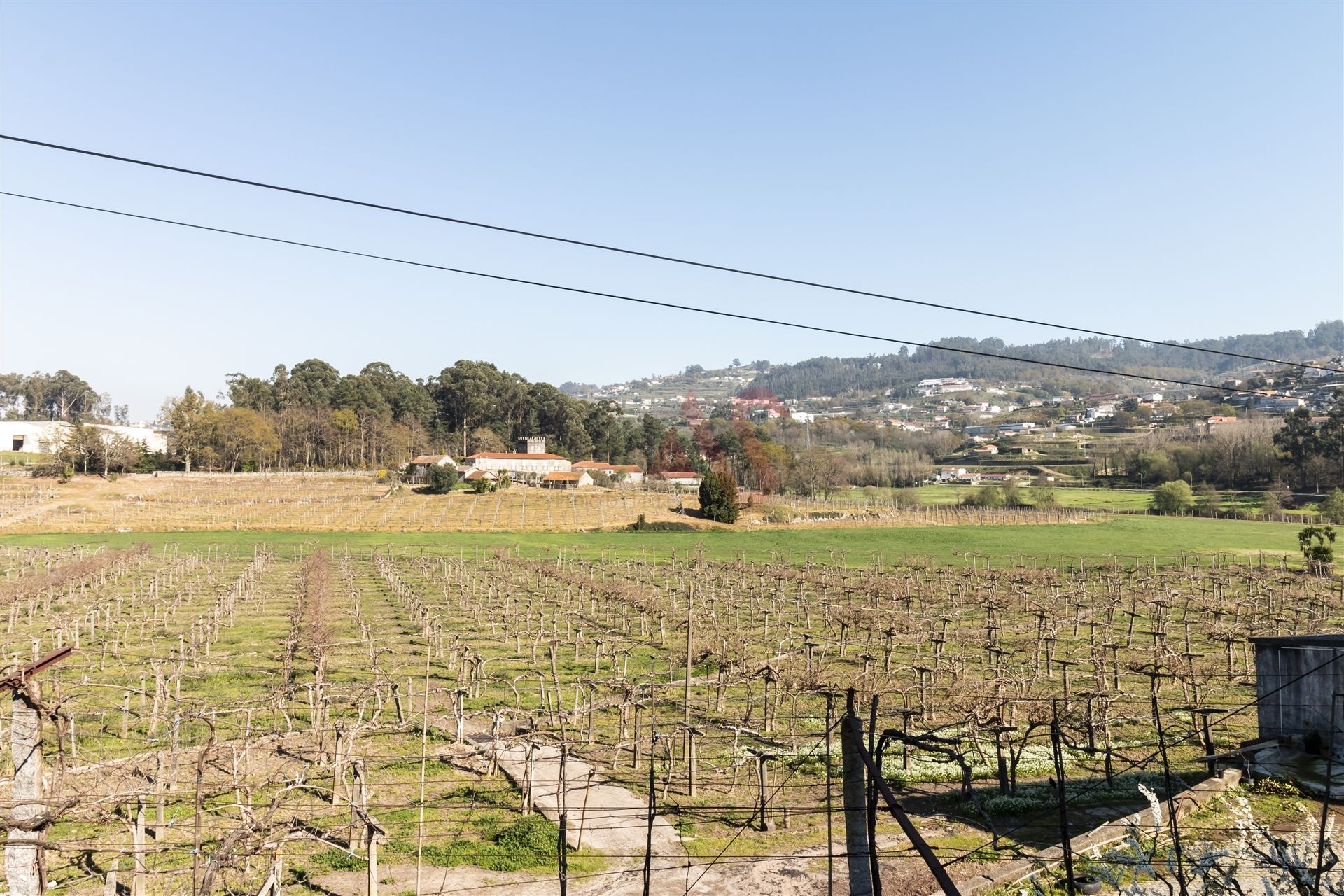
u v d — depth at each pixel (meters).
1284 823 19.91
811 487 160.88
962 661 40.44
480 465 171.12
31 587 50.75
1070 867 13.82
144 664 37.41
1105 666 35.72
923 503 156.50
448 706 32.28
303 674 36.44
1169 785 15.25
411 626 50.28
